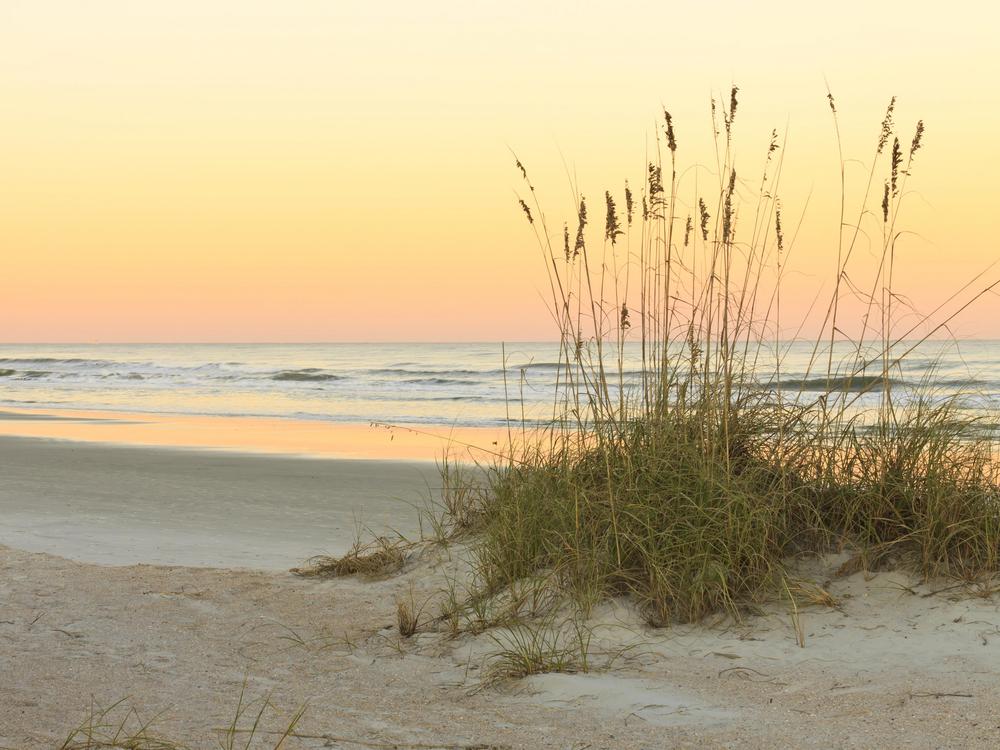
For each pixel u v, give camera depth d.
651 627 4.88
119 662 4.62
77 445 17.23
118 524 9.23
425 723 3.72
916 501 5.31
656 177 5.75
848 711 3.64
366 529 8.93
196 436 19.30
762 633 4.71
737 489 5.28
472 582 5.74
